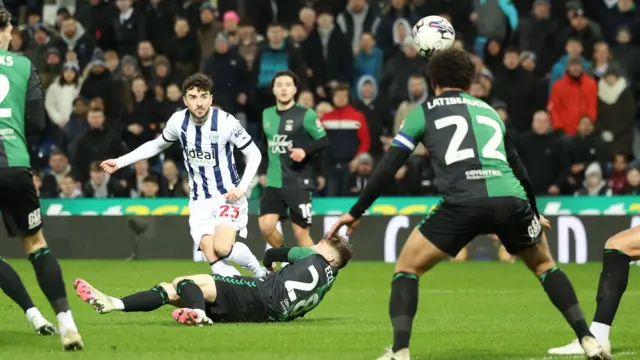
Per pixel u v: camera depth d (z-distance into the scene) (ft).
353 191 150.20
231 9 180.24
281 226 145.79
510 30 172.45
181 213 152.87
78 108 163.53
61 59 173.58
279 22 182.29
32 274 125.29
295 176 112.37
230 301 71.72
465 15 170.09
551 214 148.25
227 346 60.39
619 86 158.20
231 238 83.35
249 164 84.58
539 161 149.48
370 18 173.27
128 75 165.78
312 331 67.97
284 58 162.30
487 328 73.15
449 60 53.88
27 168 56.44
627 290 109.60
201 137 84.43
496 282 118.73
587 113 157.28
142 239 153.79
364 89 155.02
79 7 179.83
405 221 149.69
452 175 51.85
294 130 111.55
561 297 52.90
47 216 156.04
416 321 78.84
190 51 167.12
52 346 59.00
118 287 109.29
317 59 163.22
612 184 151.94
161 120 158.81
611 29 173.88
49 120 167.12
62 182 157.69
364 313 84.58
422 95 155.22
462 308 90.84
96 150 157.69
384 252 149.89
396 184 151.33
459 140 52.08
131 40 175.11
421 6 168.96
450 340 64.90
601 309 59.11
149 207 153.69
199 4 177.37
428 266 52.47
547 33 168.86
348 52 164.25
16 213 56.49
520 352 59.16
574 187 152.56
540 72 167.94
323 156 151.94
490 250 151.43
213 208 85.61
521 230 52.19
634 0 174.60
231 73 158.51
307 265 73.92
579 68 156.35
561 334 68.49
